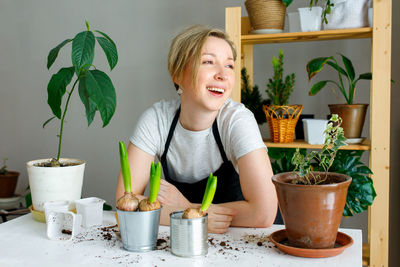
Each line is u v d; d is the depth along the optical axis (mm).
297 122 2172
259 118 2168
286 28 2428
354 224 2410
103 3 2785
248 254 913
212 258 889
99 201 1196
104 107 1409
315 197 842
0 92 3049
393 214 2322
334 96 2400
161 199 1296
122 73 2775
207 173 1503
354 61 2352
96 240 1021
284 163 2102
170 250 941
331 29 1936
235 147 1305
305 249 870
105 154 2863
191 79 1189
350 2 1883
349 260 868
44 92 2965
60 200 1229
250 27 2354
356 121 1930
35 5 2930
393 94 2270
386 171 1822
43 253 934
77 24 2857
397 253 2332
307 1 2379
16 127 3041
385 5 1785
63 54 2904
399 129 2277
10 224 1190
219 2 2543
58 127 2951
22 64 2990
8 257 910
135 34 2734
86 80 1416
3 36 3008
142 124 1449
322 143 1914
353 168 1873
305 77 2438
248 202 1208
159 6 2670
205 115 1298
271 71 2490
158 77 2713
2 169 2848
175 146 1446
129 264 857
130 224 922
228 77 1179
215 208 1137
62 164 1351
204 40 1174
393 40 2250
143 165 1424
